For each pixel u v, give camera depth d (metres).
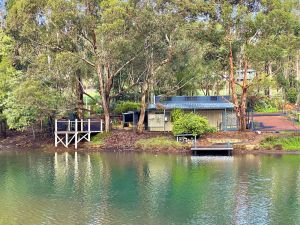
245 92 57.59
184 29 54.66
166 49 56.72
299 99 81.06
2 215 28.61
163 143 53.66
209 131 56.12
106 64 56.00
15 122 56.31
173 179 38.22
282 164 44.22
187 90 71.62
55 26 52.81
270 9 55.91
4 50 62.66
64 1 51.69
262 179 37.78
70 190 34.75
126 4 52.09
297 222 27.11
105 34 51.22
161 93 68.00
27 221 27.48
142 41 54.75
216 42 56.56
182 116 56.53
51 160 48.09
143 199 32.06
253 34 55.84
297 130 57.47
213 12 55.12
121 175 40.06
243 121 57.69
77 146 55.88
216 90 81.06
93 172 41.50
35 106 54.59
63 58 51.84
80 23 53.03
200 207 30.11
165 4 54.56
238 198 32.16
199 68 63.75
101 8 53.34
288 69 78.88
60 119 59.25
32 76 55.50
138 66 58.97
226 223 26.98
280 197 32.31
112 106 73.69
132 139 56.19
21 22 54.50
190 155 50.62
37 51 57.91
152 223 27.02
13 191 34.53
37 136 61.16
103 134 57.56
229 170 41.69
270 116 71.50
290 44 54.12
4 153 53.12
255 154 50.53
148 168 43.22
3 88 58.16
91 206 30.48
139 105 69.56
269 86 58.78
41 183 37.16
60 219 27.81
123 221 27.39
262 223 26.97
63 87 58.75
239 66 59.06
